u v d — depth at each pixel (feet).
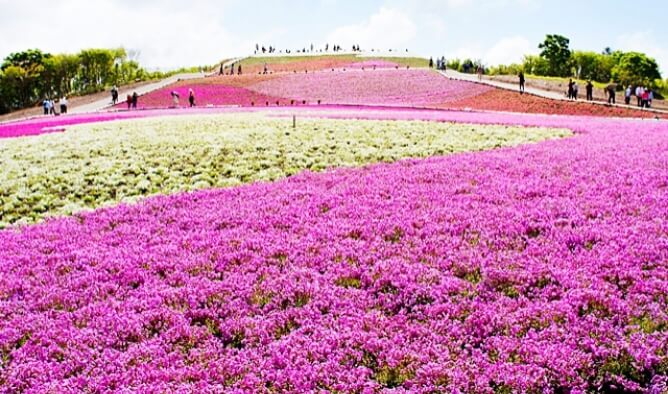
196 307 31.17
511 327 27.22
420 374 23.81
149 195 60.75
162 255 39.19
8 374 24.94
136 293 33.04
